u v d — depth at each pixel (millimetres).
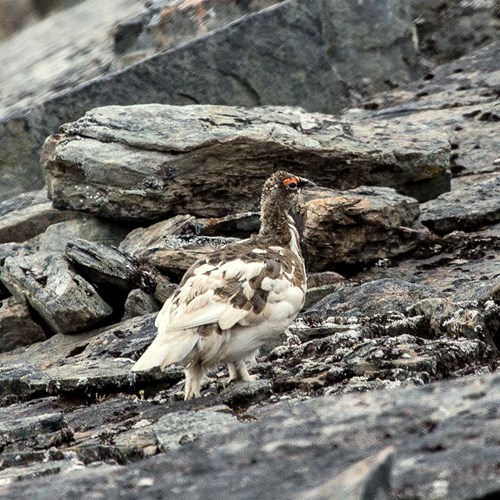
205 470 7355
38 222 17641
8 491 7559
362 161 16500
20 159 20906
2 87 27047
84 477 7582
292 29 21344
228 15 22781
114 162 16328
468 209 16047
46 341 14797
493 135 18703
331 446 7406
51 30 30516
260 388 10312
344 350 11250
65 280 14828
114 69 23312
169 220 16016
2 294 15898
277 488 6887
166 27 22891
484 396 7816
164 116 16859
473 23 22609
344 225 15102
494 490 6469
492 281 13758
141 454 9016
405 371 10539
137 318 14109
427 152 16750
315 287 14555
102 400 11570
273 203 11203
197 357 10117
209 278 10219
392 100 21031
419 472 6773
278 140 16297
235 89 21188
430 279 14648
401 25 21984
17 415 11375
